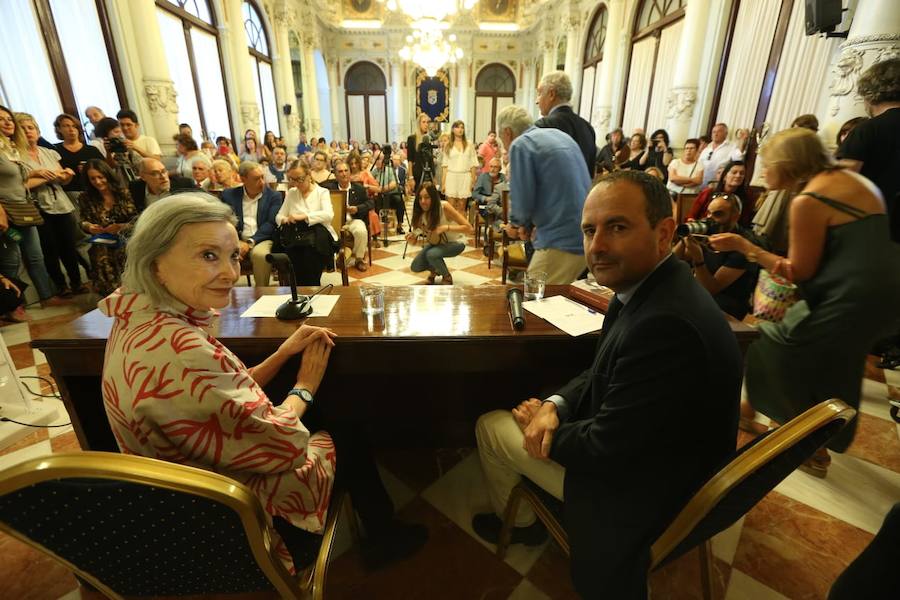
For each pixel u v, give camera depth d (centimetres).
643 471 86
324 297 158
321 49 1302
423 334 126
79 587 119
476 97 1476
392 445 178
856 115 300
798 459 70
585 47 979
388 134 1500
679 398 77
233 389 74
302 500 89
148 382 68
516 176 207
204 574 74
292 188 326
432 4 902
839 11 306
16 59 370
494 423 120
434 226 354
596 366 97
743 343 128
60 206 332
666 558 82
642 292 90
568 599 116
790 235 135
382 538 126
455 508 147
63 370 122
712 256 196
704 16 500
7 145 287
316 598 87
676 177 463
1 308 284
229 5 725
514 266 333
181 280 73
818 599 115
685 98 528
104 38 448
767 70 430
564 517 96
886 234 122
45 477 52
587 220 92
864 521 138
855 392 137
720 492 66
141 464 55
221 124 727
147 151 407
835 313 128
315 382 113
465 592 118
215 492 57
